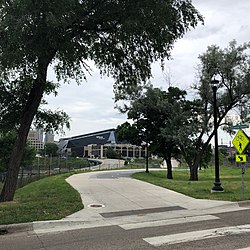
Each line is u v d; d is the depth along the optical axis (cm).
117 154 13362
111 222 927
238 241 699
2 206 1105
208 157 4091
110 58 1588
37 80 1298
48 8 1065
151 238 736
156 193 1559
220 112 2955
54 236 770
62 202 1224
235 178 2697
